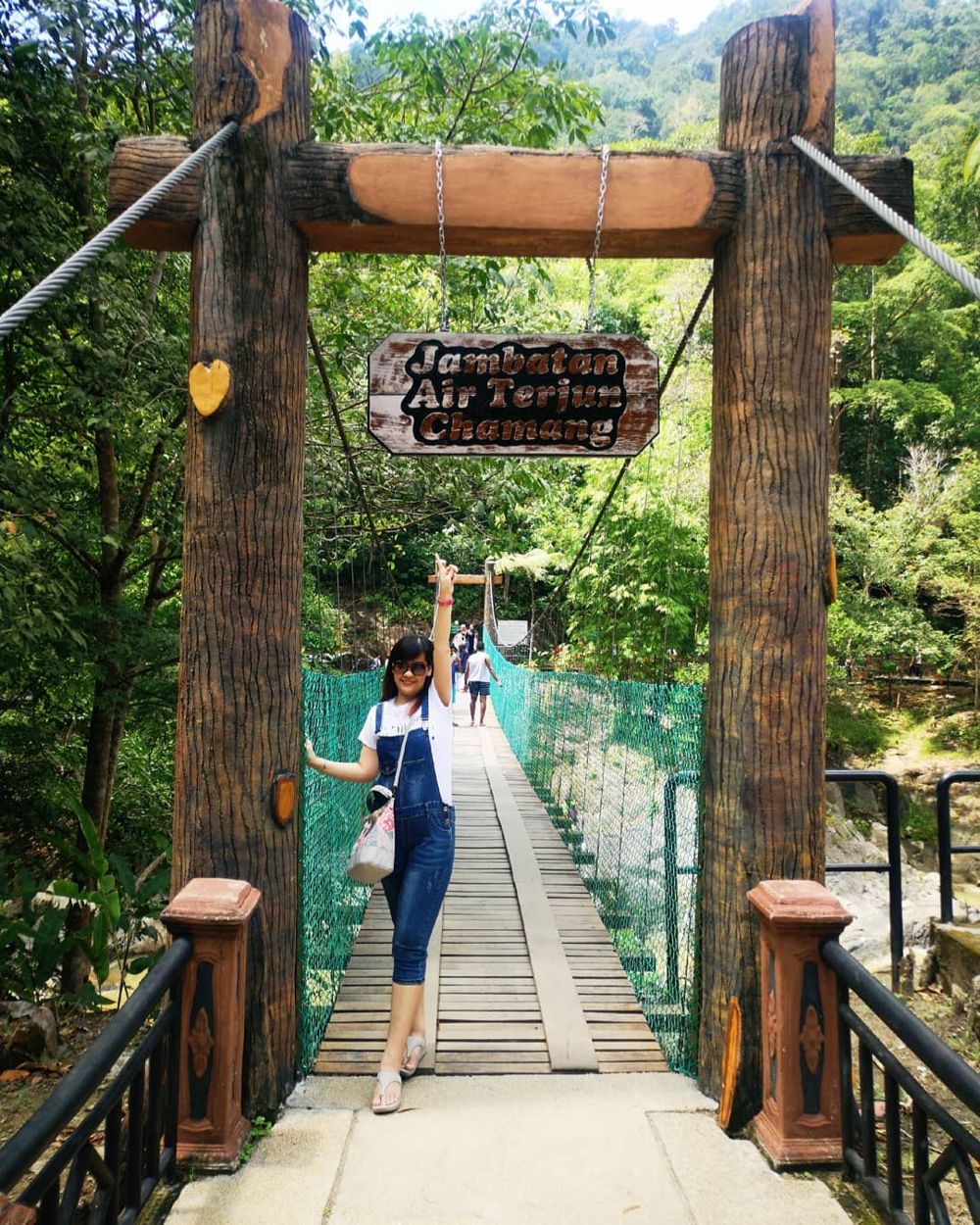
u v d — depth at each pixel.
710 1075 2.28
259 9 2.25
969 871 11.25
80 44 4.74
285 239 2.27
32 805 5.64
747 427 2.29
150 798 7.00
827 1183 1.85
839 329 19.33
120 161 2.24
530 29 5.22
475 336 2.40
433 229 2.32
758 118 2.31
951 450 19.53
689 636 10.10
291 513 2.29
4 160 4.35
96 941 3.27
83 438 5.39
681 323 12.83
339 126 5.17
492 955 3.55
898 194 2.29
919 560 14.80
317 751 3.03
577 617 11.66
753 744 2.23
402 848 2.45
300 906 2.35
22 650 4.08
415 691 2.53
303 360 2.35
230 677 2.19
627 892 3.51
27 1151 1.17
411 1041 2.47
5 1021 3.04
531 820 6.23
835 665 15.01
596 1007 3.01
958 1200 1.92
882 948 4.77
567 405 2.43
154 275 5.17
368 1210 1.74
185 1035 1.90
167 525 5.66
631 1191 1.82
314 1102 2.26
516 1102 2.26
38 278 4.35
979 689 14.79
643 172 2.29
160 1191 1.82
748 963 2.18
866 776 3.53
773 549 2.25
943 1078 1.38
